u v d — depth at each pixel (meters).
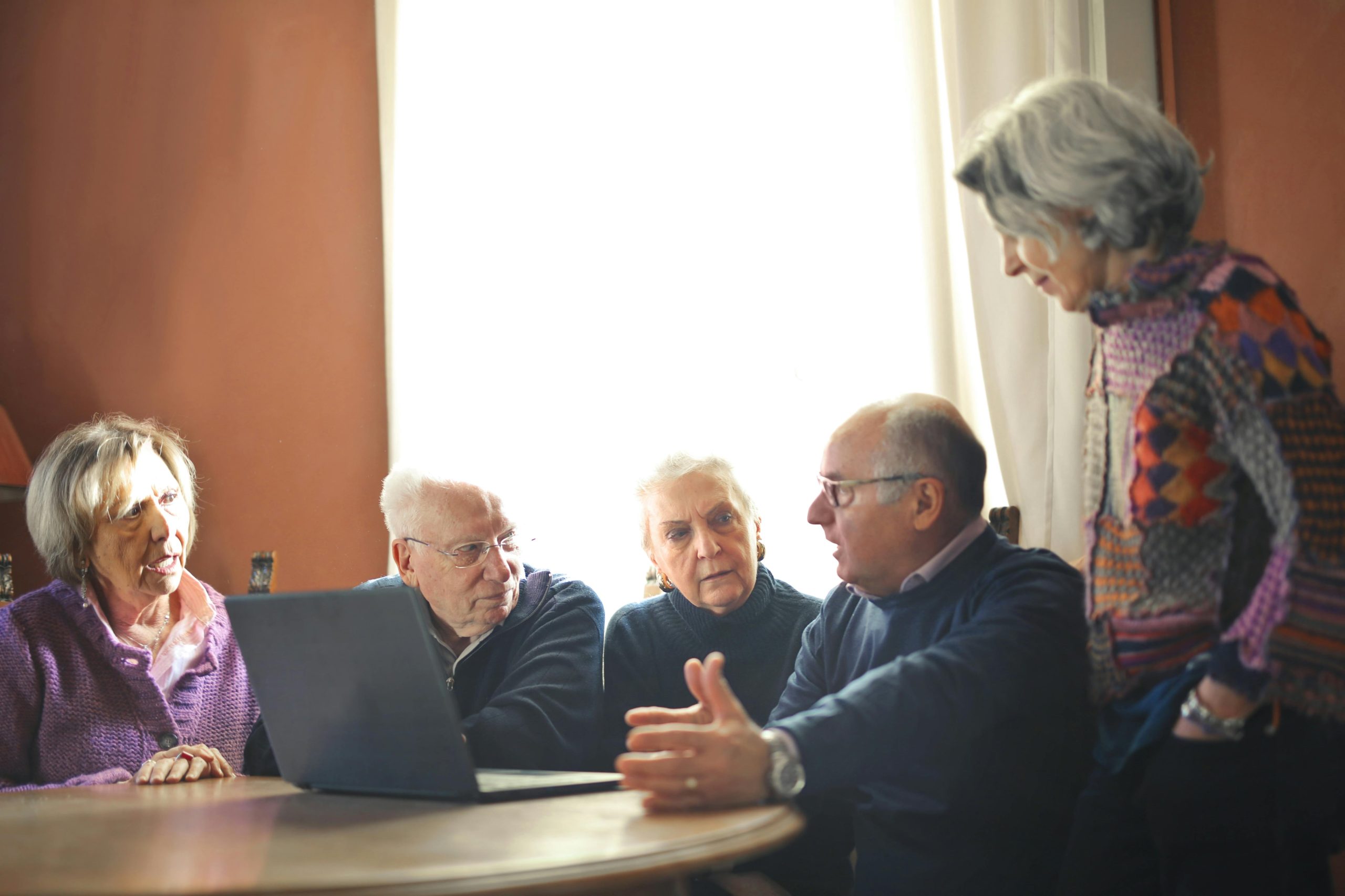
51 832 1.14
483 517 1.97
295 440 3.03
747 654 1.99
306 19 3.13
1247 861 1.18
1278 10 2.20
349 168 3.09
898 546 1.60
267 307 3.08
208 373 3.07
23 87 3.17
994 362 2.42
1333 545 1.11
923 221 2.58
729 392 2.80
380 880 0.80
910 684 1.27
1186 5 2.38
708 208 2.86
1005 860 1.47
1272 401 1.14
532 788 1.28
